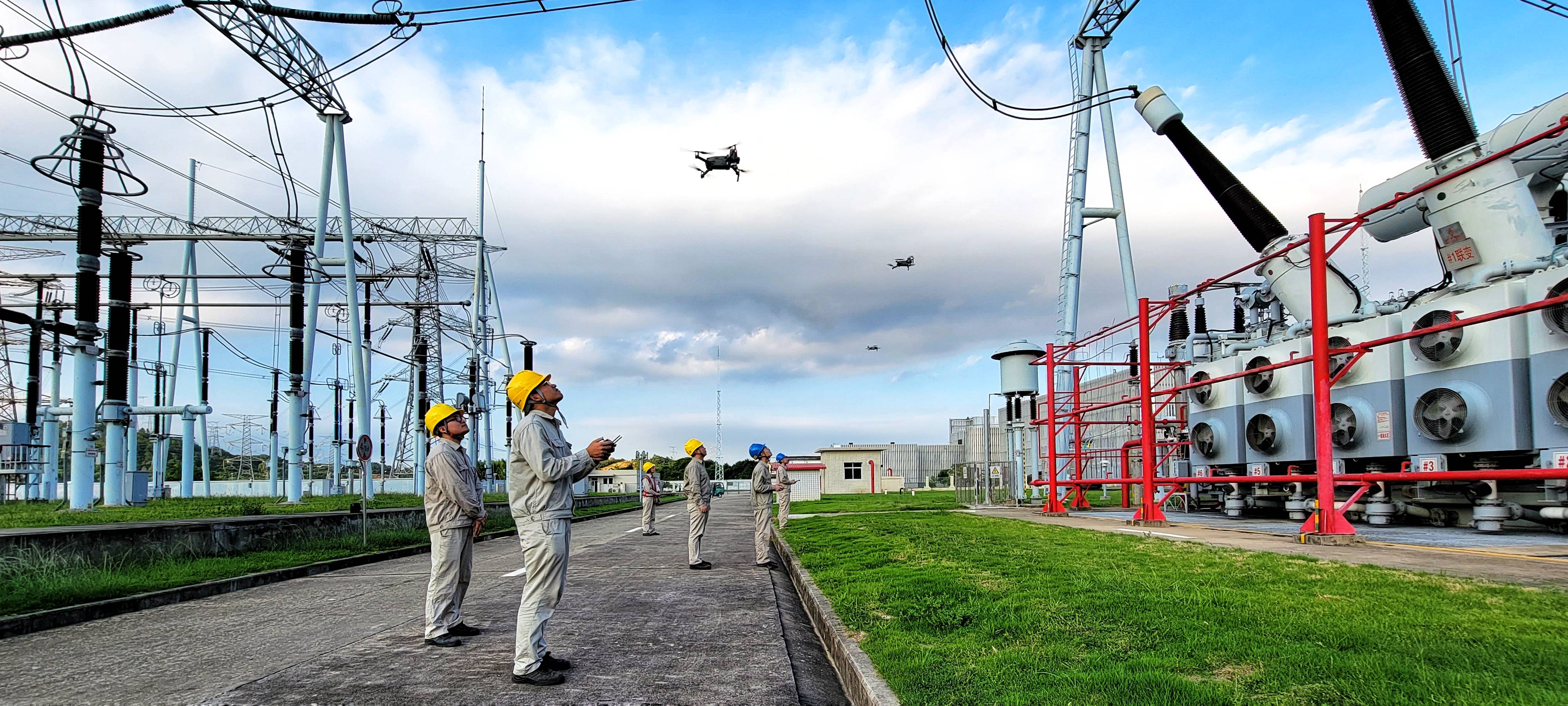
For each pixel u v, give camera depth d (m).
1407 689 4.15
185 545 12.77
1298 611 6.28
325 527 16.77
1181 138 22.73
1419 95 15.96
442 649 6.61
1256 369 16.64
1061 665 5.02
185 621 8.19
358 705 4.98
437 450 6.94
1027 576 8.85
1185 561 9.89
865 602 7.83
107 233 28.92
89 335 23.42
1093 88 29.77
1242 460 21.98
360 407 34.53
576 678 5.66
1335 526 12.45
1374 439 17.53
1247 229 21.88
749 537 19.88
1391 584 7.52
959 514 23.77
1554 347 13.78
